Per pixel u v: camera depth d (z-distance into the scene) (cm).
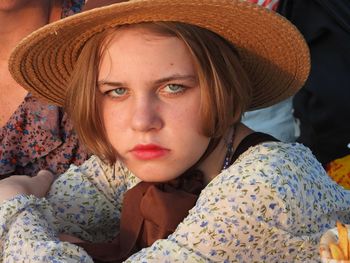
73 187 186
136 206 167
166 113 148
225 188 146
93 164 191
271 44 159
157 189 160
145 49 146
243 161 151
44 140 217
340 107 228
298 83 171
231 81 155
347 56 230
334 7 233
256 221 143
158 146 149
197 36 149
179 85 148
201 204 148
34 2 219
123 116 151
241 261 145
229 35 156
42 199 176
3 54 221
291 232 146
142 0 138
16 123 217
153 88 147
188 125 149
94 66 154
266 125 259
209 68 150
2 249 165
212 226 143
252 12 147
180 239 145
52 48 165
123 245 168
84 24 151
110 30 150
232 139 165
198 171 164
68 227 184
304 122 238
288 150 155
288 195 144
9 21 218
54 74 176
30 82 179
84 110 156
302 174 150
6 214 166
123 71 147
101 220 188
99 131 159
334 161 231
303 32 236
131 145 151
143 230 165
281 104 257
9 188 180
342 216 162
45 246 155
